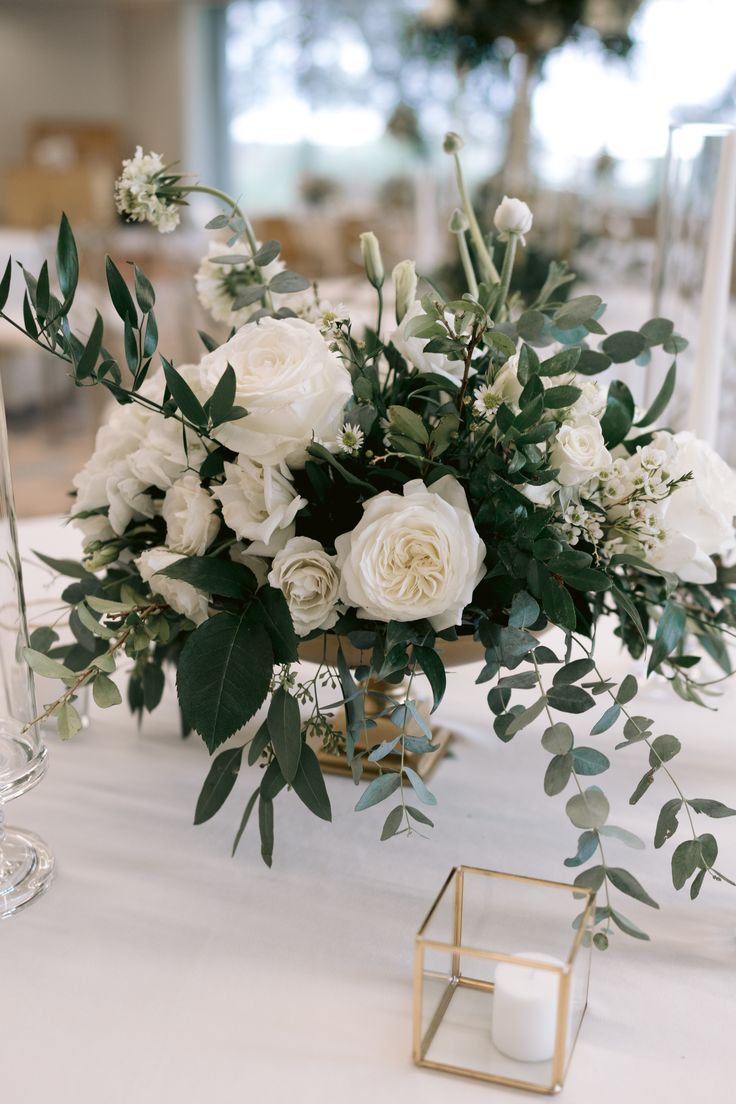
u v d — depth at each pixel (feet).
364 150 21.39
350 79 21.08
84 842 2.46
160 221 2.68
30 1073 1.77
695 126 3.26
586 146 15.87
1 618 2.10
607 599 3.62
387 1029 1.87
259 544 2.27
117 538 2.63
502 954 1.70
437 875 2.35
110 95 22.61
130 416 2.59
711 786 2.72
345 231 15.35
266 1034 1.86
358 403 2.35
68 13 22.08
